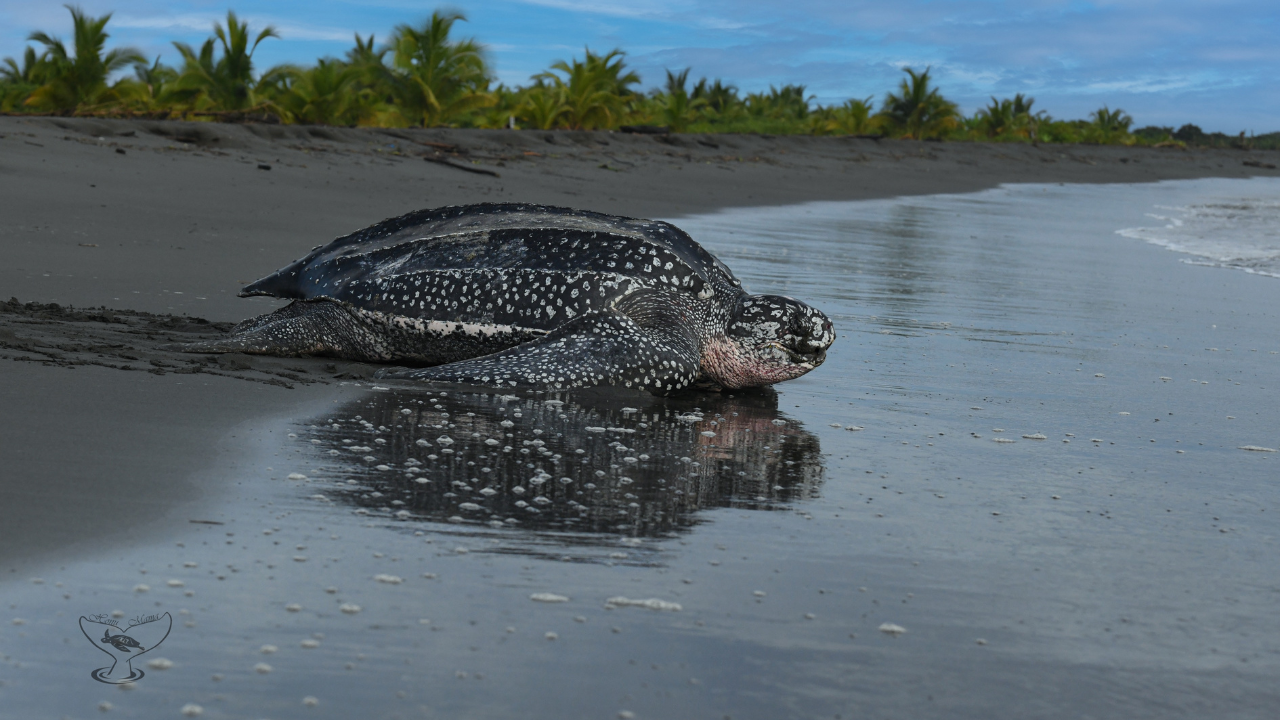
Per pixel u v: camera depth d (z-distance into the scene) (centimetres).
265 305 727
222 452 370
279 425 414
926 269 1167
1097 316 898
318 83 2886
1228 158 6688
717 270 595
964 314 868
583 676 228
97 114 2598
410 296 566
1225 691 237
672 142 3241
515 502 345
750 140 3662
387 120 3153
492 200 1708
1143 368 673
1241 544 341
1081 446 469
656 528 329
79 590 253
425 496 343
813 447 448
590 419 471
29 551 270
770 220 1714
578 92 3738
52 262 827
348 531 306
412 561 287
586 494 359
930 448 454
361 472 363
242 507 318
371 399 475
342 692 216
